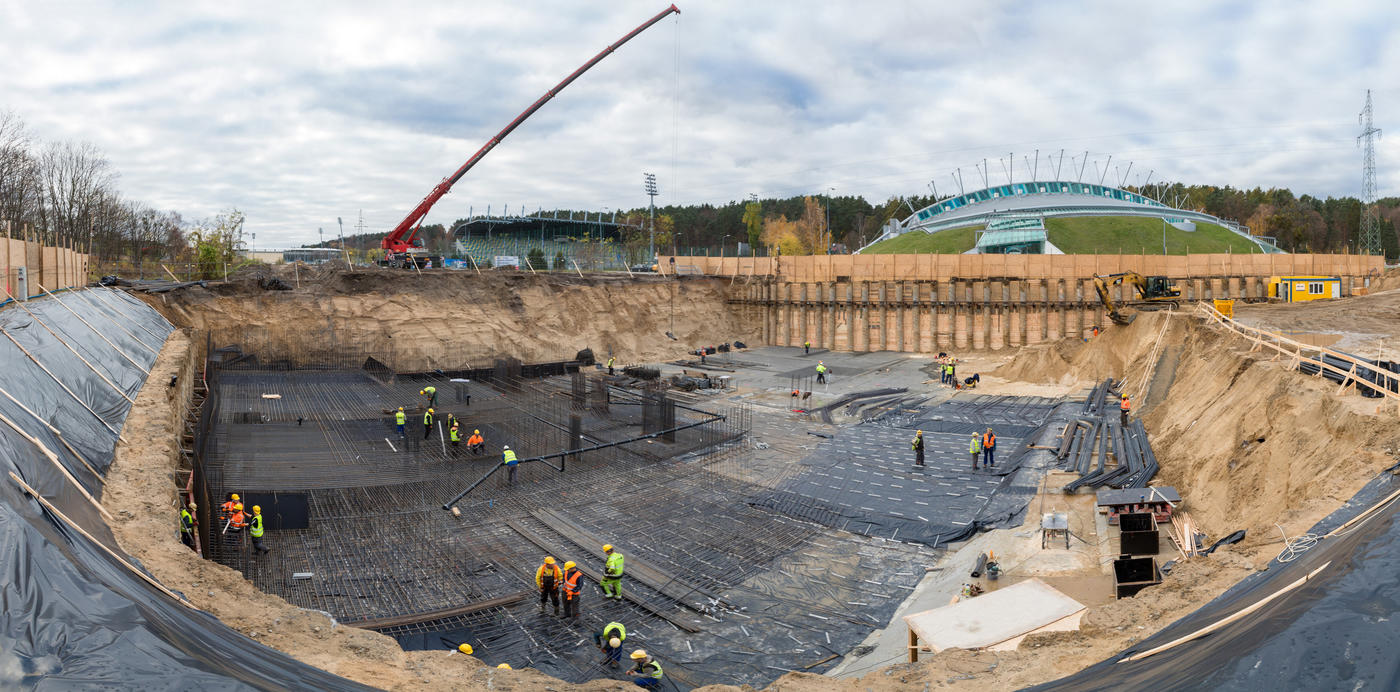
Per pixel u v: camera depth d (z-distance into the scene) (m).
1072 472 30.06
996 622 13.84
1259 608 10.58
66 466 14.95
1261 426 23.95
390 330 54.00
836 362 61.91
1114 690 9.45
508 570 21.44
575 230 127.38
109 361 25.84
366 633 12.22
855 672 16.34
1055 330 64.44
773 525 25.42
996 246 96.25
